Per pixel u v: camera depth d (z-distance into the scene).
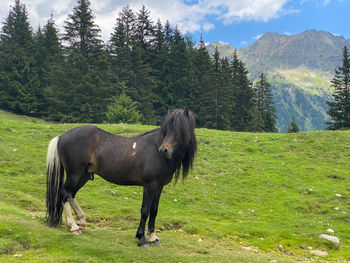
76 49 46.78
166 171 6.09
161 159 6.02
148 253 5.61
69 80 44.69
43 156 15.73
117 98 41.38
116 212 9.32
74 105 44.06
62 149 6.32
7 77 50.75
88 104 42.22
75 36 48.22
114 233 6.71
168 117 5.95
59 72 44.81
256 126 57.06
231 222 9.85
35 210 8.51
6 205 7.80
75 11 48.47
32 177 12.62
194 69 62.09
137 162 6.09
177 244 6.61
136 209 9.91
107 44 56.62
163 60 60.66
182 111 6.01
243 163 17.11
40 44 58.31
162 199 11.78
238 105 61.84
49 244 5.32
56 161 6.38
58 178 6.38
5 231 5.42
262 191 13.34
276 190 13.41
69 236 5.71
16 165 13.89
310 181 14.45
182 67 59.25
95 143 6.33
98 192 11.76
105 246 5.61
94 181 13.19
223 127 54.97
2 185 10.61
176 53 59.50
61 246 5.29
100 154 6.23
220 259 5.80
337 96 49.25
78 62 44.97
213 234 8.17
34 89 51.25
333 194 12.56
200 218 9.91
